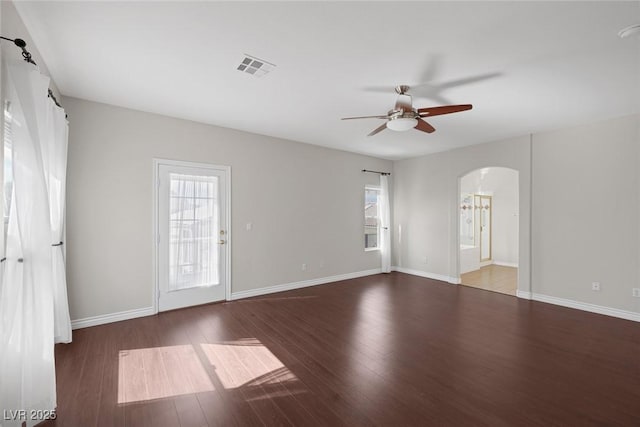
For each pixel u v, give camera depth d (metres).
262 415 1.89
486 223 8.05
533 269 4.46
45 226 1.80
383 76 2.69
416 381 2.28
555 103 3.27
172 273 3.86
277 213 4.83
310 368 2.47
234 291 4.38
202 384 2.23
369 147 5.46
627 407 1.97
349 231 5.88
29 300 1.72
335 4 1.78
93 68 2.58
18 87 1.68
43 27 2.00
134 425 1.79
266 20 1.94
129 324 3.38
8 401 1.62
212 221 4.17
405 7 1.80
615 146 3.71
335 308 4.04
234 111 3.61
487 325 3.44
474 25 1.96
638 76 2.64
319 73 2.65
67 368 2.43
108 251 3.39
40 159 1.79
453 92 3.01
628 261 3.62
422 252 6.12
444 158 5.72
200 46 2.25
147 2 1.76
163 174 3.76
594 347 2.87
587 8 1.78
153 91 3.05
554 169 4.24
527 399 2.06
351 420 1.84
